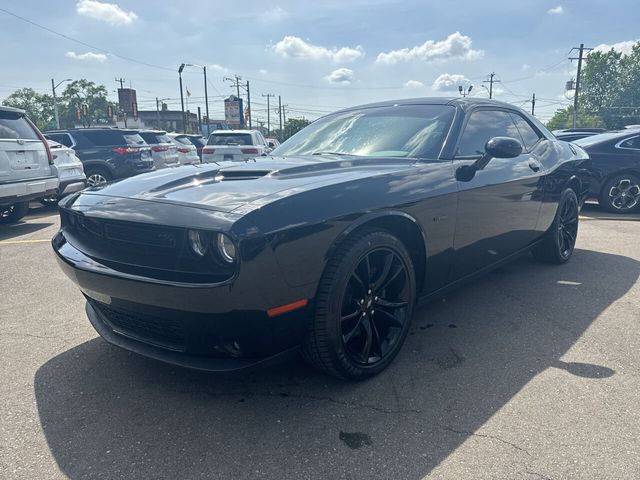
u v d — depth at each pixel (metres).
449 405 2.42
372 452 2.09
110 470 1.99
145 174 2.96
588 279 4.38
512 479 1.91
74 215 2.61
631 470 1.95
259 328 2.15
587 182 5.03
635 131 8.06
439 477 1.93
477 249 3.37
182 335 2.25
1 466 2.02
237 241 2.01
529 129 4.32
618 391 2.53
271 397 2.52
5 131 6.47
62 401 2.49
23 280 4.53
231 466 2.01
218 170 2.82
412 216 2.72
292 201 2.23
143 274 2.20
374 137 3.47
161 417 2.36
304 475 1.96
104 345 3.13
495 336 3.21
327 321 2.36
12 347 3.11
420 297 3.02
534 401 2.45
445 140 3.23
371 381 2.66
